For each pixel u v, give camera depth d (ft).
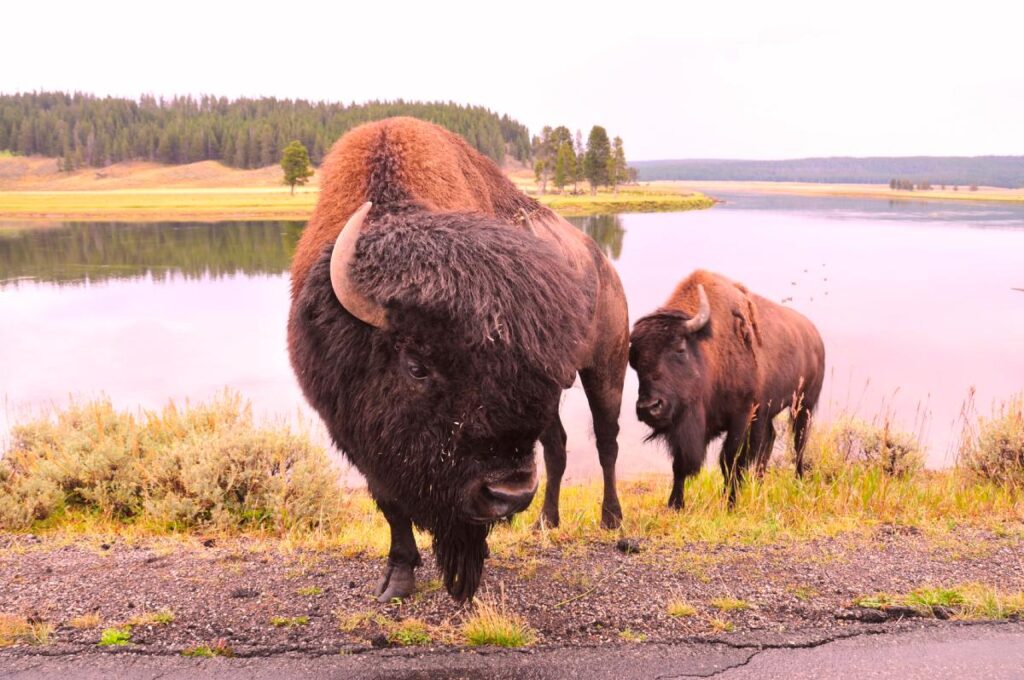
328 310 10.23
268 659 10.52
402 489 10.25
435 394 9.34
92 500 19.42
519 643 10.94
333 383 10.35
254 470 18.75
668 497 22.66
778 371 22.12
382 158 11.91
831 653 10.71
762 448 21.94
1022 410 23.59
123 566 13.88
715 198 600.80
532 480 9.41
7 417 36.35
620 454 33.60
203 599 12.33
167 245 160.97
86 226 222.48
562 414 40.96
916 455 24.66
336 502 19.74
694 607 12.03
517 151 597.52
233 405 24.57
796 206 452.35
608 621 11.61
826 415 38.42
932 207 439.22
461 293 9.07
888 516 17.89
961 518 17.66
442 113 567.18
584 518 18.65
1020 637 11.16
